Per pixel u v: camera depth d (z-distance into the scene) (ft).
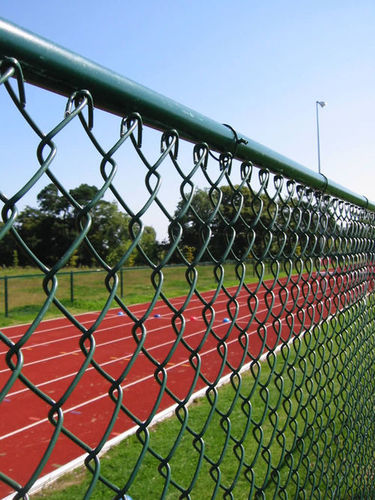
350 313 9.67
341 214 8.93
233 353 32.99
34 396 24.62
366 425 11.18
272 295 6.08
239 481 14.67
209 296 65.77
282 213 6.25
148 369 29.86
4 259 59.11
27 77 2.81
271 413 6.28
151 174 3.62
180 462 16.07
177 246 4.00
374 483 11.51
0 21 2.54
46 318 52.11
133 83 3.41
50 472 15.55
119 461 16.30
